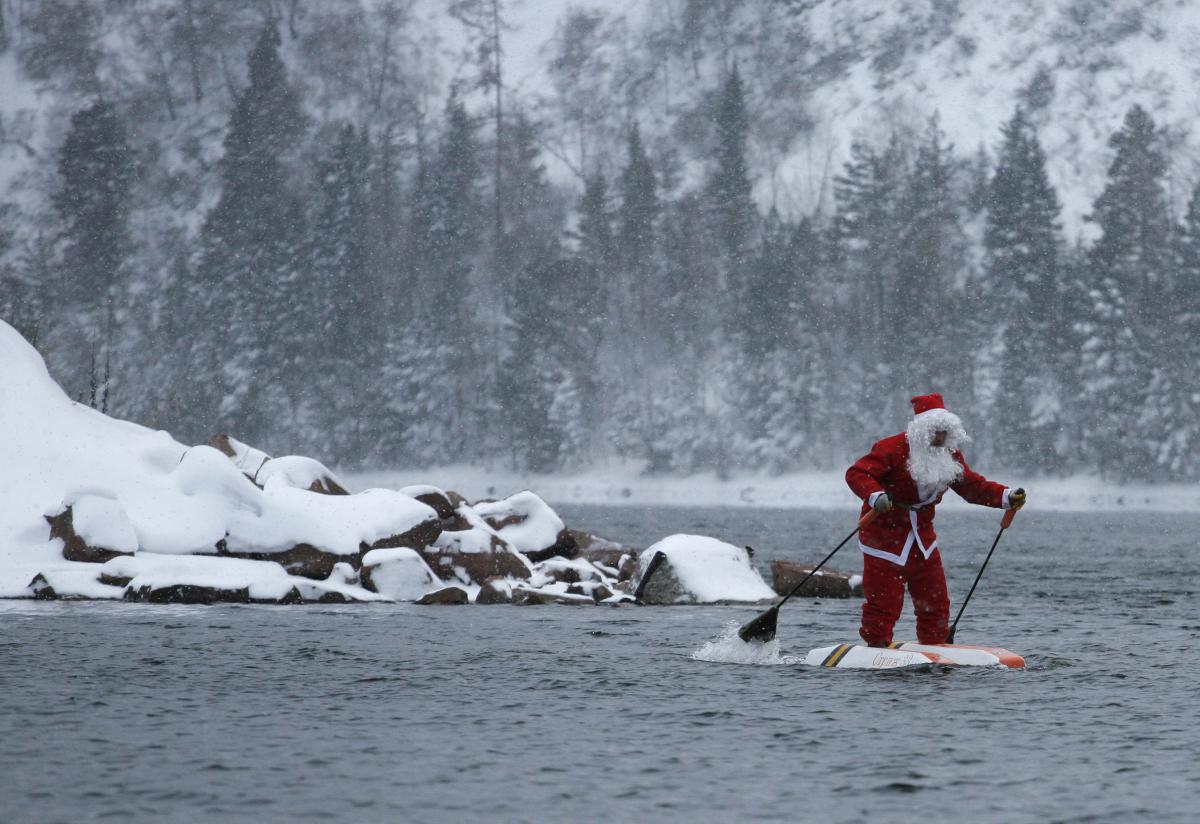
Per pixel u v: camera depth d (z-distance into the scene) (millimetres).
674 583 21078
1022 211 108000
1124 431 97688
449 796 6574
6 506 22047
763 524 58812
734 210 130125
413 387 118375
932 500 12867
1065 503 95625
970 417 105188
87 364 132750
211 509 21594
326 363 121688
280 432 118438
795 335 108062
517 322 117375
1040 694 10281
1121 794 6676
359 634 15031
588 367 118125
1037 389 101812
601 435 117562
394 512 21734
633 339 126500
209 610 17953
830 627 16953
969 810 6328
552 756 7641
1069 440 101062
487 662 12375
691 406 112562
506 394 116750
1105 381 98312
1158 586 24750
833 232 120625
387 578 20656
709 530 51938
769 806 6398
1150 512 83812
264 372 119438
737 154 132875
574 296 121188
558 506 92000
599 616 18125
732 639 12805
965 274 125625
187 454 22359
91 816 6105
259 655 12797
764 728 8641
